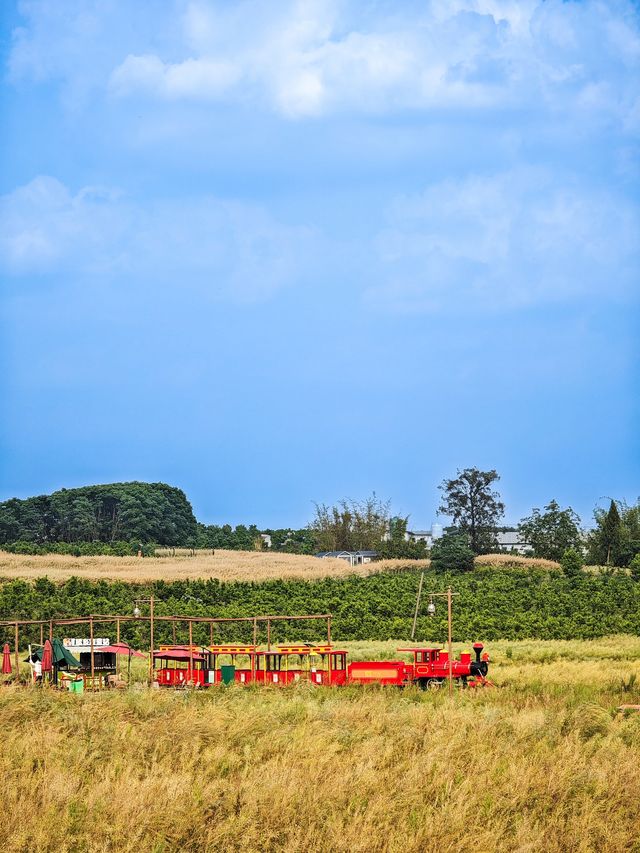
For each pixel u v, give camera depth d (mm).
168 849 24406
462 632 89750
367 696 46062
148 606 95688
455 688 54875
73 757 30516
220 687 51312
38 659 58312
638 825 26297
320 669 56781
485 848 24125
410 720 38156
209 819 25766
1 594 96250
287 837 24797
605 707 43719
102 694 44406
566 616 97812
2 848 23500
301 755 31453
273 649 74625
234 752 32125
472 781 28656
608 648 80562
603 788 28609
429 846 24156
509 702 45844
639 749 33781
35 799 26406
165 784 27266
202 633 84625
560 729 36531
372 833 24688
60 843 24000
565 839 25109
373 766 30219
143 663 72062
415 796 27094
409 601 102438
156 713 39094
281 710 39812
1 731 33875
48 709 38500
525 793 27734
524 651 78562
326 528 194250
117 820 24984
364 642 86125
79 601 93562
